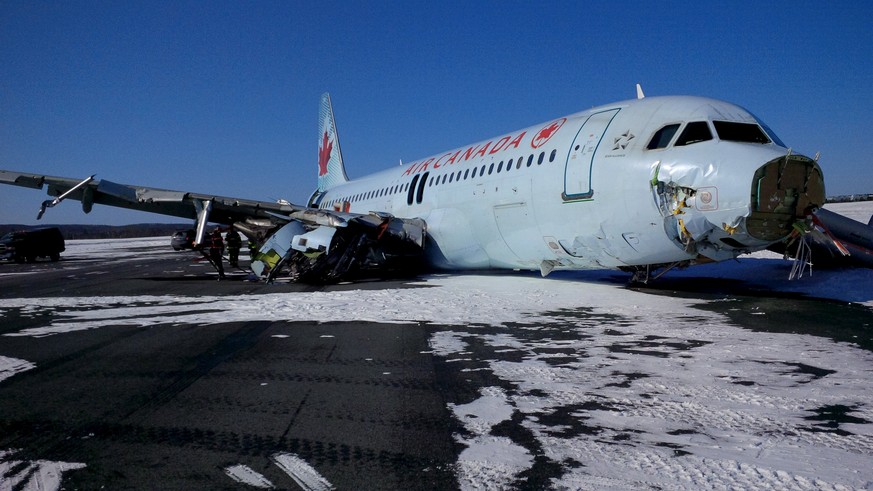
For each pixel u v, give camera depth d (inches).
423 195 669.9
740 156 353.4
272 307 429.7
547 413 173.8
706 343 271.7
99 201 658.2
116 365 250.1
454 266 646.5
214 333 325.7
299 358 257.0
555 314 372.2
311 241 596.4
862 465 131.3
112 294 550.6
